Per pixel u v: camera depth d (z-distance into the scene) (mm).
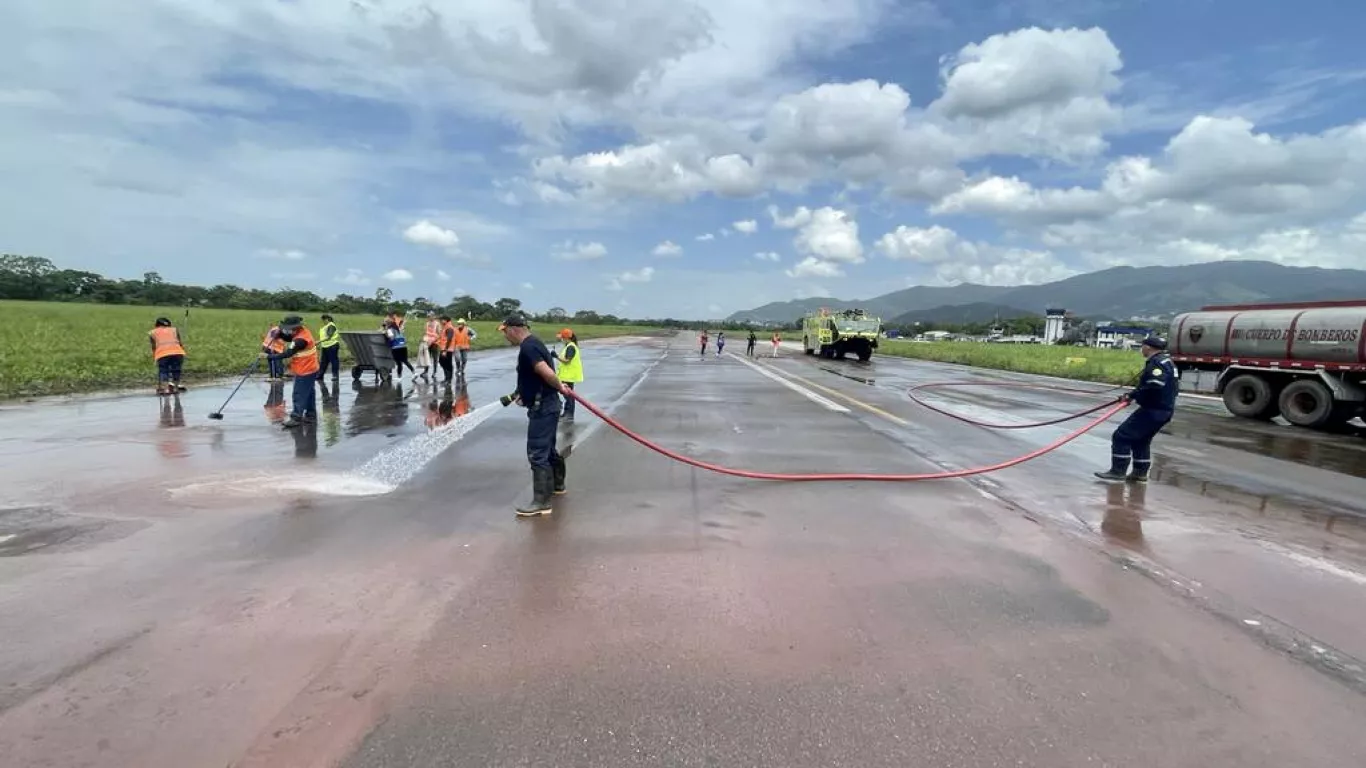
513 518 5238
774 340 36844
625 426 10062
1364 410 11953
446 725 2594
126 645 3133
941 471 7324
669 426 10156
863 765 2426
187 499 5543
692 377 19797
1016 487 6727
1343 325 11961
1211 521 5672
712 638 3340
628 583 3992
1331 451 9664
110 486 5910
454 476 6539
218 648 3125
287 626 3352
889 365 29062
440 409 11211
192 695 2748
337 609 3557
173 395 12391
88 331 28359
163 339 12586
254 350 22188
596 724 2623
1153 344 6934
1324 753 2557
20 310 50500
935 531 5148
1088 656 3260
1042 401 15367
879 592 3953
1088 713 2787
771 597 3846
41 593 3672
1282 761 2504
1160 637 3477
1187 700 2902
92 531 4691
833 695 2865
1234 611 3818
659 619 3531
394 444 8070
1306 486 7211
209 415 9898
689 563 4348
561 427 9781
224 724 2564
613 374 20438
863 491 6379
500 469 6855
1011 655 3250
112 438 8188
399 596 3738
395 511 5328
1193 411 14891
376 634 3295
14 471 6430
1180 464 8297
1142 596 3994
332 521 5035
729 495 6098
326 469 6699
